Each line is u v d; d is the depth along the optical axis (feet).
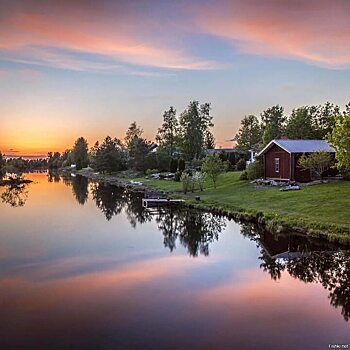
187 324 30.45
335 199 78.95
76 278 42.52
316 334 28.63
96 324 30.60
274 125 189.26
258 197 95.91
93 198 131.23
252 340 27.73
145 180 193.88
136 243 61.16
